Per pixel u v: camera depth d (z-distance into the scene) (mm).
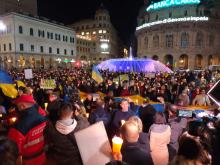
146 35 78188
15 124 3309
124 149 3141
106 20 95062
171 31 71500
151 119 6324
